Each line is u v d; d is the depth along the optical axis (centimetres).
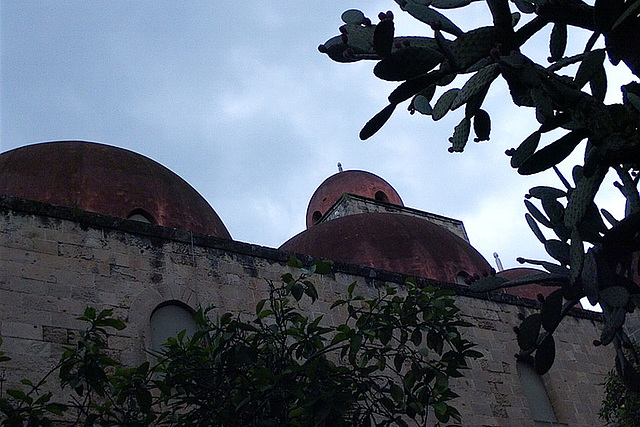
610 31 513
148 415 948
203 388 957
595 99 518
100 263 1312
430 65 502
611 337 510
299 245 2352
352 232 2305
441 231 2398
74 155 1833
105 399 1140
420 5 541
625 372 565
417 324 1035
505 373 1689
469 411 1566
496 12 522
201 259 1428
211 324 996
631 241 549
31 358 1144
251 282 1451
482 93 547
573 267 520
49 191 1708
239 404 918
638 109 515
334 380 994
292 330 995
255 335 1000
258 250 1504
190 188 2008
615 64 530
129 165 1883
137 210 1766
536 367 588
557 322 561
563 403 1736
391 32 480
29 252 1255
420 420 1475
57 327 1196
